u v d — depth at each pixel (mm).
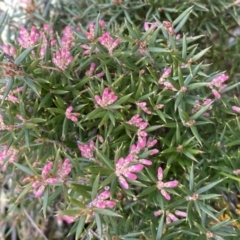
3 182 346
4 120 246
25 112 254
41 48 272
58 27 384
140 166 222
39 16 368
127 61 272
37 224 386
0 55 224
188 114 272
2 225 388
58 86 262
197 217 263
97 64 288
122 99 249
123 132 274
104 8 352
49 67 253
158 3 336
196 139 274
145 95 264
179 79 253
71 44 286
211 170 281
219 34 375
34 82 247
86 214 211
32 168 229
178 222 255
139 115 264
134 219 280
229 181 274
